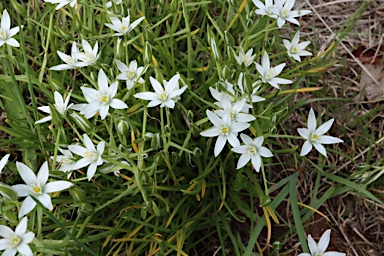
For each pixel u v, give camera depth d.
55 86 0.47
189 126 0.48
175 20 0.52
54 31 0.51
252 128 0.47
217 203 0.50
